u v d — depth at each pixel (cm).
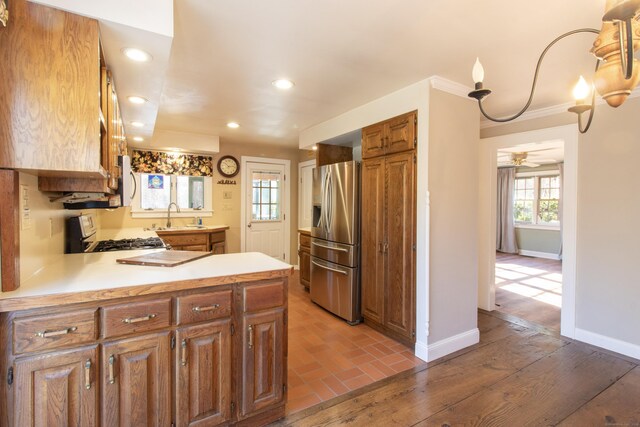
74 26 128
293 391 213
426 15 166
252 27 178
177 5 157
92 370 130
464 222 278
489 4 156
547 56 209
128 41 146
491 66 226
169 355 148
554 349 275
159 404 145
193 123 396
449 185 266
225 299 162
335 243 353
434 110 254
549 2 154
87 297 128
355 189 330
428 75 244
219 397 161
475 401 202
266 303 175
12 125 120
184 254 207
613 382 223
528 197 785
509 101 300
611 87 116
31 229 151
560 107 306
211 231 471
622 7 87
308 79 253
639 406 197
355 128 330
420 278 259
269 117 364
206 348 157
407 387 218
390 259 291
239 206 542
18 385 118
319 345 283
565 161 302
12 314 118
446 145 263
